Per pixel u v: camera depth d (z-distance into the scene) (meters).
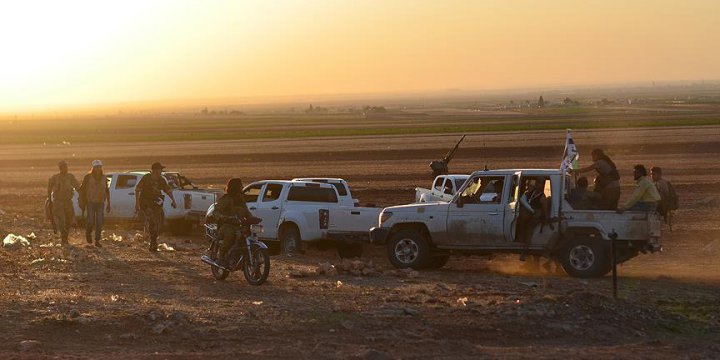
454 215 17.55
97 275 15.66
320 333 10.65
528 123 111.62
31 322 10.93
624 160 49.84
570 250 16.52
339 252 21.72
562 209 16.77
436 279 16.19
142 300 12.81
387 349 9.80
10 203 36.25
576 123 101.94
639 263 18.81
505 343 10.31
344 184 23.19
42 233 24.03
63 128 181.38
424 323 11.11
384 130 98.19
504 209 17.14
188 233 26.06
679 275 16.86
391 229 18.16
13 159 67.69
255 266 14.75
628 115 140.50
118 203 27.31
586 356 9.53
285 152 65.12
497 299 12.92
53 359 9.27
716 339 10.72
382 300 13.00
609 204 17.14
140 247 20.81
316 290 14.19
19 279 14.84
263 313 11.77
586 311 11.72
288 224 21.30
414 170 47.09
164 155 65.88
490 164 49.88
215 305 12.49
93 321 10.98
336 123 163.12
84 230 26.31
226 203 15.16
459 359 9.35
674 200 19.06
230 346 10.02
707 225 24.70
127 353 9.64
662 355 9.70
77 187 20.95
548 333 10.70
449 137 79.69
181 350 9.85
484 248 17.39
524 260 17.11
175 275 15.91
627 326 11.18
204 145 80.94
